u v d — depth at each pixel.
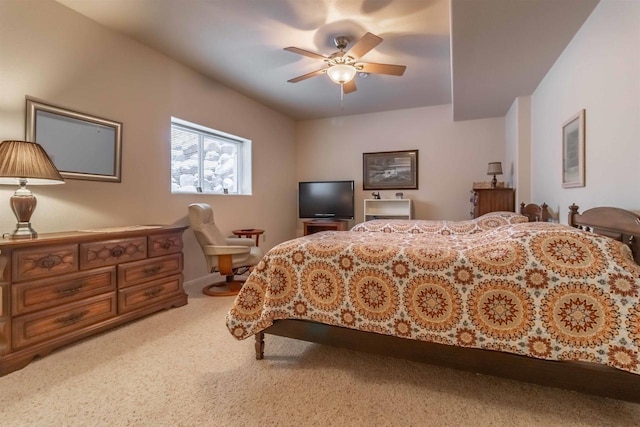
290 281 1.80
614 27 1.81
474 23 2.18
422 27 2.72
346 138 5.68
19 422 1.34
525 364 1.35
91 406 1.45
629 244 1.43
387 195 5.43
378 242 1.98
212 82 3.93
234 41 2.98
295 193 5.97
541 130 3.33
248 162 4.70
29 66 2.23
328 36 2.88
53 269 1.96
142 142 3.06
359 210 5.62
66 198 2.45
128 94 2.92
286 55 3.26
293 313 1.78
